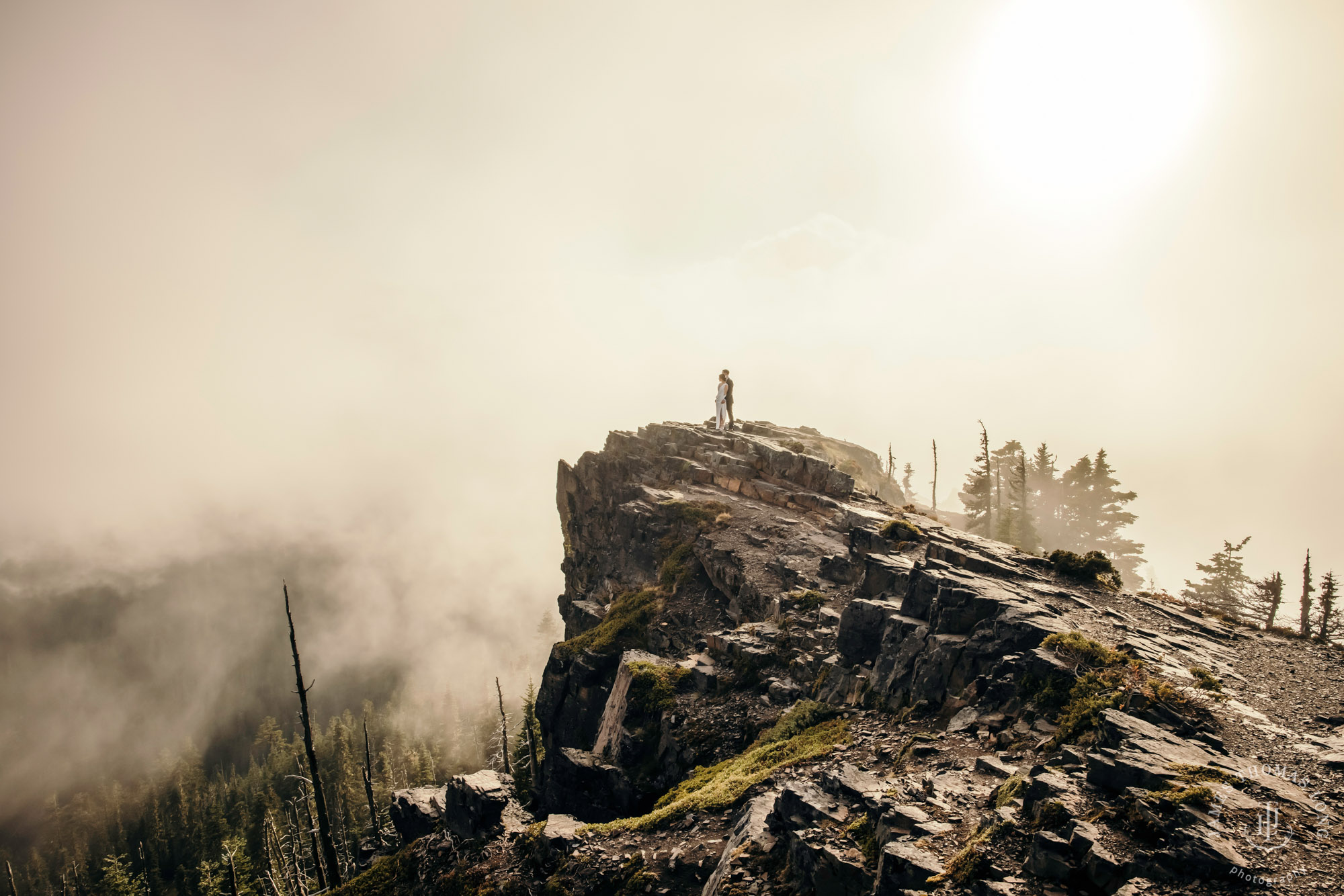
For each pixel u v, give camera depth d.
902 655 28.08
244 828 139.00
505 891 24.81
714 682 35.66
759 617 40.19
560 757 37.09
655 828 24.53
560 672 46.25
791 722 29.86
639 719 35.88
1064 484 99.00
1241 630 28.52
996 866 14.58
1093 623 26.22
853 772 20.53
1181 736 18.02
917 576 30.16
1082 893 13.46
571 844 24.84
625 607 47.72
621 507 57.97
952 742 22.53
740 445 61.91
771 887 18.16
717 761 31.06
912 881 15.09
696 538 50.03
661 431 69.50
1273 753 17.09
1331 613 54.84
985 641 25.39
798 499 52.19
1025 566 33.22
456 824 29.05
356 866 37.75
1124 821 14.45
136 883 132.50
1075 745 18.73
